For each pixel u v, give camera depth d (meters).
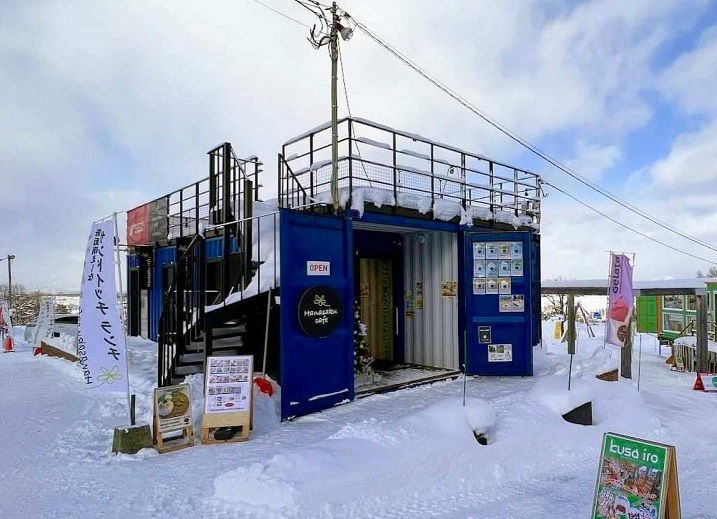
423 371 8.52
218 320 6.41
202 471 4.36
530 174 10.28
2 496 3.96
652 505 3.10
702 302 11.94
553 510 3.97
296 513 3.60
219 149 9.31
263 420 5.72
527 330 8.27
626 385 7.43
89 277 5.20
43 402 7.20
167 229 12.12
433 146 8.05
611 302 8.91
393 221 7.40
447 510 3.93
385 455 4.34
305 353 6.05
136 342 12.59
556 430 5.51
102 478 4.28
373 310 9.75
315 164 7.56
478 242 8.48
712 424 6.75
